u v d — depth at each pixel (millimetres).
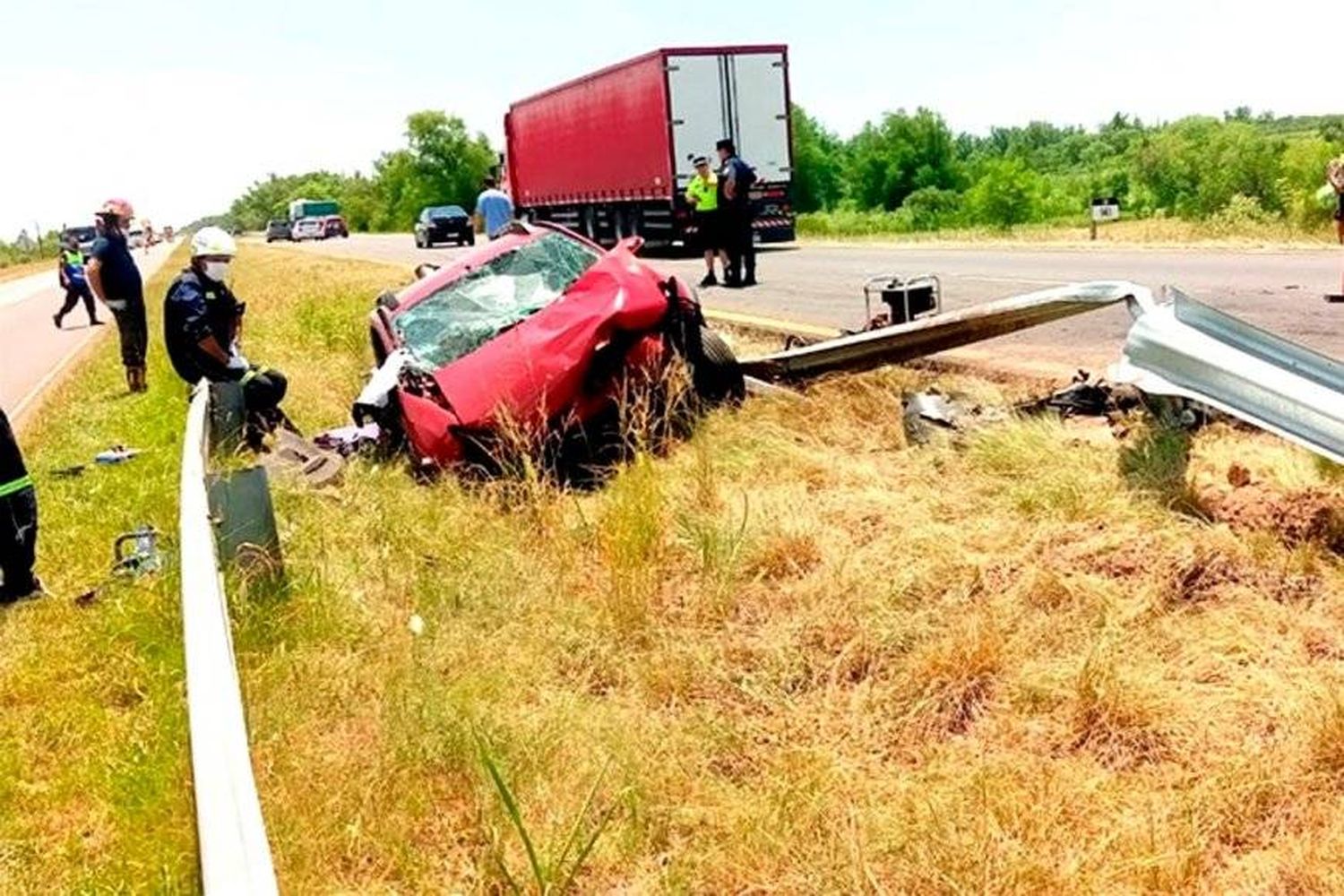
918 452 6258
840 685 3941
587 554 5410
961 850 2871
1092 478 5172
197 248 8305
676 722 3762
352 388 10859
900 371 8141
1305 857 2740
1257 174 43031
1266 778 3020
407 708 3816
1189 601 4109
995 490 5395
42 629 5102
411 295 8297
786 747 3549
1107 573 4352
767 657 4121
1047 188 52719
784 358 7691
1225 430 5684
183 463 5215
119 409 11344
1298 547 4250
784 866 2953
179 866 3143
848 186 70438
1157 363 5301
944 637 4004
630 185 27734
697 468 6199
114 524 6711
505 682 4066
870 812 3096
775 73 26172
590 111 29344
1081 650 3846
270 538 5027
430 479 6734
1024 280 15227
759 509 5488
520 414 6633
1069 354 8992
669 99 25594
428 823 3330
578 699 3990
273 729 3822
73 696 4391
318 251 52469
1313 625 3789
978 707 3664
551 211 33781
